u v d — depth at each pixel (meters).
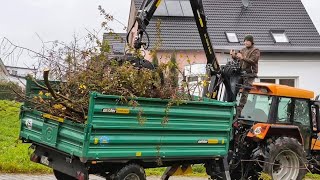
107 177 7.30
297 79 25.28
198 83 8.37
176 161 8.06
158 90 7.49
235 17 29.55
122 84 7.23
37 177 10.12
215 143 8.02
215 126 7.98
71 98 7.39
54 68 7.97
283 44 28.36
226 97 9.53
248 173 9.86
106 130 6.79
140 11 8.80
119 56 7.99
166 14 28.67
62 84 7.75
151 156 7.26
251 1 30.72
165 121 7.31
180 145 7.57
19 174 10.38
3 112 8.91
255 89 10.21
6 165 10.55
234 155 9.60
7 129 17.45
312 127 10.74
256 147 9.80
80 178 6.96
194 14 9.65
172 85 7.82
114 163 7.07
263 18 29.86
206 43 9.70
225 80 9.54
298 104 10.45
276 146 9.55
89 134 6.63
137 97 7.05
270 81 25.17
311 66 25.39
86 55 7.82
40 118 7.80
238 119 9.73
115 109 6.83
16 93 8.32
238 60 9.89
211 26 28.81
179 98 7.56
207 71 9.72
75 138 6.88
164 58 8.29
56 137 7.30
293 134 10.18
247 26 29.17
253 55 10.09
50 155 7.78
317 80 25.44
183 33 27.91
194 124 7.69
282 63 25.19
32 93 8.19
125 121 6.95
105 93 7.17
